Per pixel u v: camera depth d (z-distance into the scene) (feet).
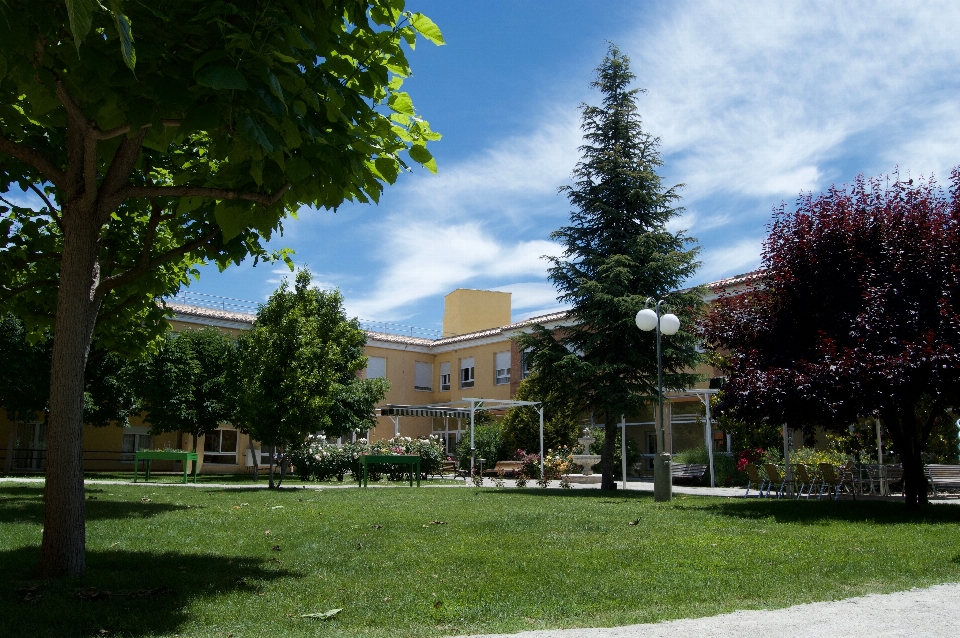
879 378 34.65
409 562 20.62
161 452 64.13
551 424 94.12
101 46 12.69
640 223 69.77
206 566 19.61
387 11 16.40
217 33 12.78
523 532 27.61
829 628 13.12
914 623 13.55
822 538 25.90
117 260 27.61
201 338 87.51
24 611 14.02
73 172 17.56
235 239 22.95
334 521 30.71
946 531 27.91
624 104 70.95
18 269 24.38
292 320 54.34
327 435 80.64
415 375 130.82
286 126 13.53
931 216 39.60
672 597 16.44
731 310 44.75
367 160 17.47
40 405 74.33
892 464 53.93
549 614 14.83
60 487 17.47
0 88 17.10
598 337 65.57
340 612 14.85
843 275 40.04
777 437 69.97
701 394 74.33
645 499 47.62
